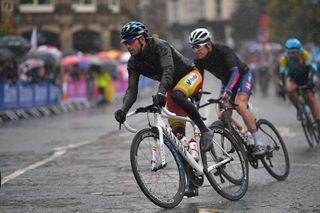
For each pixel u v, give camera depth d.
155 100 12.91
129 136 28.64
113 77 70.94
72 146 25.38
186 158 13.66
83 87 58.25
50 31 99.69
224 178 14.37
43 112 47.59
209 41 15.87
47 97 49.81
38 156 22.56
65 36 99.75
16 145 26.55
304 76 22.70
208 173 13.85
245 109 16.45
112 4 105.06
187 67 13.93
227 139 14.61
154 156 13.15
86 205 13.85
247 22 145.50
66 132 31.98
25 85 45.97
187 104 13.55
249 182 16.39
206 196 14.66
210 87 86.94
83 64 59.22
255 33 145.12
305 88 22.88
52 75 52.25
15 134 31.66
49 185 16.39
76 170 18.86
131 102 13.48
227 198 14.02
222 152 14.45
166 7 190.00
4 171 19.03
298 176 17.16
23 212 13.30
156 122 13.37
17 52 48.09
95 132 31.38
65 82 54.03
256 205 13.62
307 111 23.11
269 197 14.45
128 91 13.59
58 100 51.91
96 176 17.66
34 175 18.12
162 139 13.20
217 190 13.92
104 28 102.25
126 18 106.69
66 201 14.32
